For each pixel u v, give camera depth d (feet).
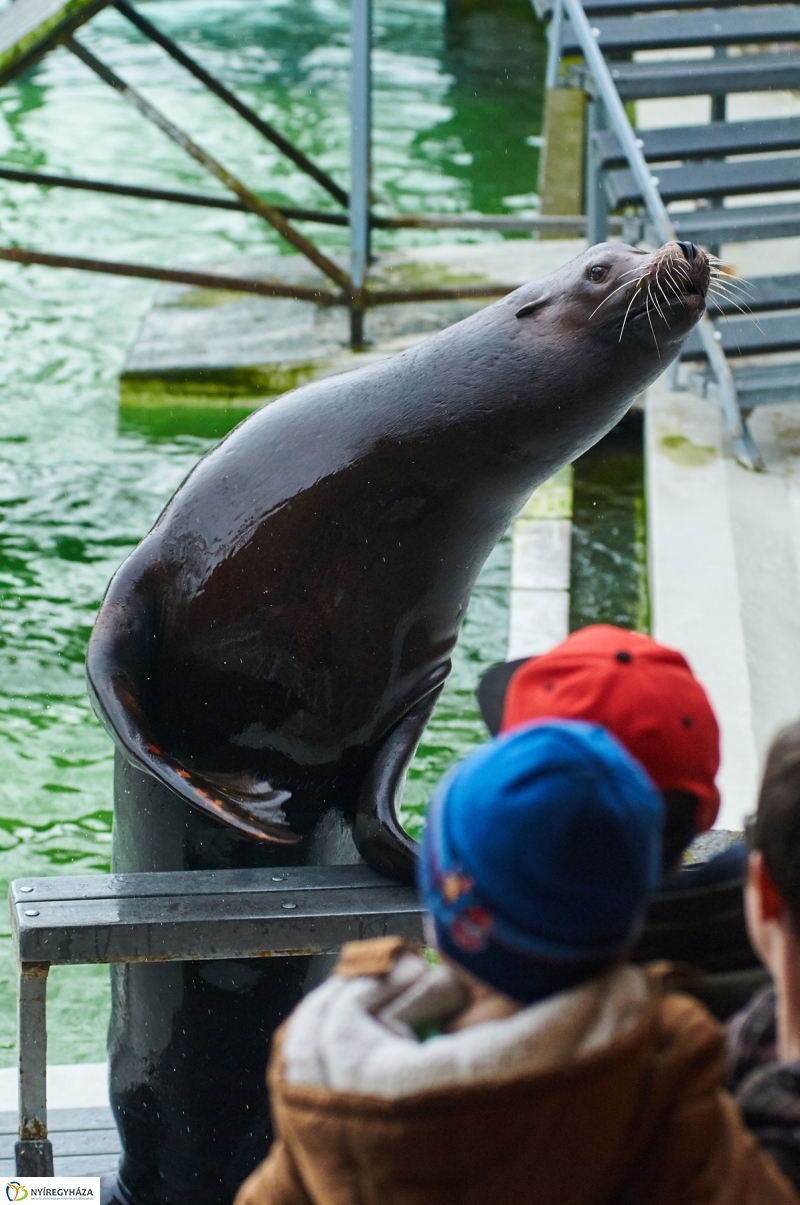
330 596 15.78
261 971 16.46
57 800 29.94
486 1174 6.67
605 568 38.50
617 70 43.70
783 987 7.65
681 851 9.67
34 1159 14.11
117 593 15.78
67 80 82.69
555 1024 6.66
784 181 42.70
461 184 68.85
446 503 15.98
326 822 16.92
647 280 16.35
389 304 50.60
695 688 9.77
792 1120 7.43
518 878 6.66
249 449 15.97
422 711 16.81
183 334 50.67
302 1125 6.91
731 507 37.88
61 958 13.41
